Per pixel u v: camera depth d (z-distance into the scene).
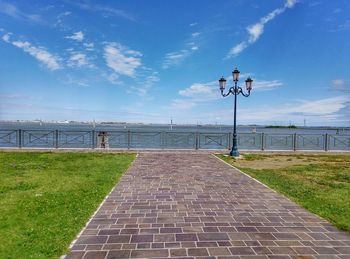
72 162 13.16
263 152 18.05
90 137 19.67
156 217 5.71
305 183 9.16
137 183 8.85
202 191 7.90
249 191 7.97
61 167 11.71
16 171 10.71
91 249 4.32
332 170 11.85
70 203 6.57
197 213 5.98
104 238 4.70
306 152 18.12
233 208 6.36
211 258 4.05
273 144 19.59
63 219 5.53
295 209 6.35
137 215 5.82
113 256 4.11
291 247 4.43
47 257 4.06
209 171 11.23
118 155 16.09
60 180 9.12
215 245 4.46
